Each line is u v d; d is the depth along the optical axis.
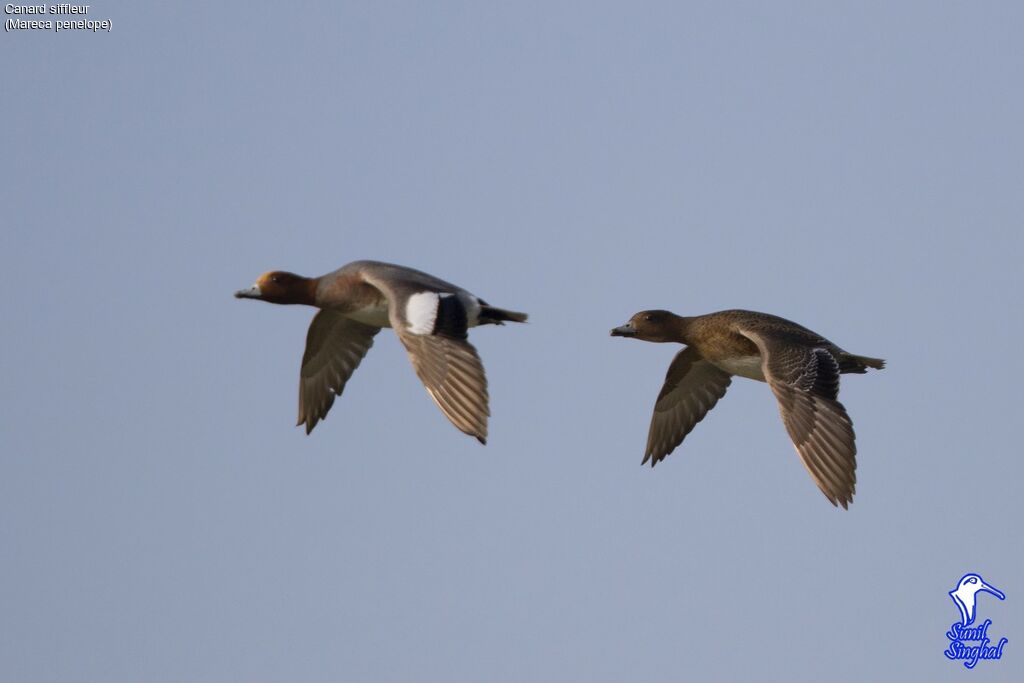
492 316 17.97
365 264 18.83
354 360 20.11
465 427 15.93
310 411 20.11
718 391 20.41
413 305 17.05
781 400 17.55
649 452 20.44
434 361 16.47
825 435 17.14
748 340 19.16
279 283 19.11
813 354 17.91
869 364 18.50
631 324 19.84
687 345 19.86
